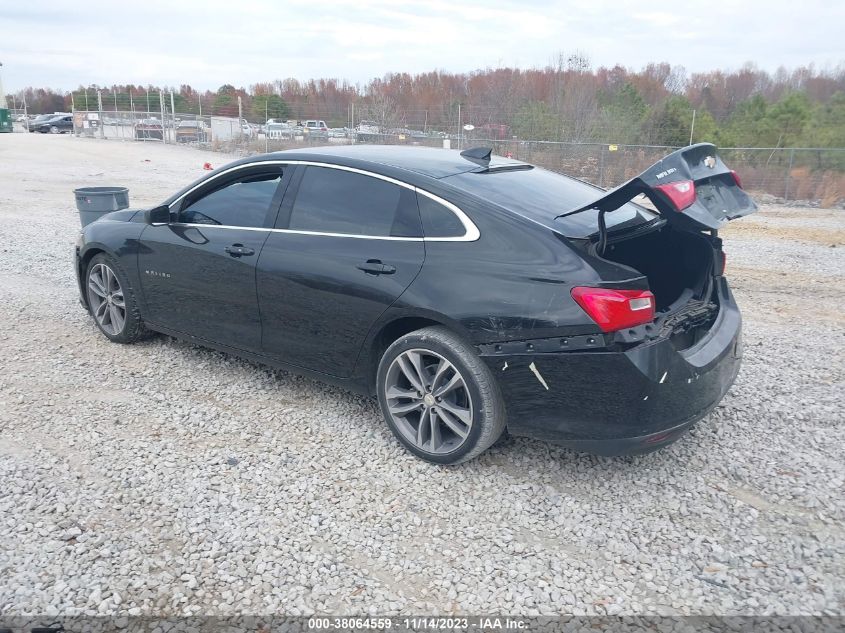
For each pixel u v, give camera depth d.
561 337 3.41
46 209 13.62
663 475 3.88
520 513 3.54
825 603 2.91
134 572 3.05
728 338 3.91
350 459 4.01
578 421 3.48
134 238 5.29
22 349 5.58
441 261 3.76
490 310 3.55
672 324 3.60
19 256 9.05
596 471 3.92
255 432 4.31
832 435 4.34
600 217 3.51
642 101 33.88
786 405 4.76
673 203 3.29
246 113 41.62
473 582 3.04
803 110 26.91
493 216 3.71
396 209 4.03
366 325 4.02
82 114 42.41
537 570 3.12
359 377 4.22
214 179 4.93
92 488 3.66
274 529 3.36
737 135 27.17
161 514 3.46
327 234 4.24
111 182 18.34
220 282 4.71
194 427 4.36
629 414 3.38
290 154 4.61
